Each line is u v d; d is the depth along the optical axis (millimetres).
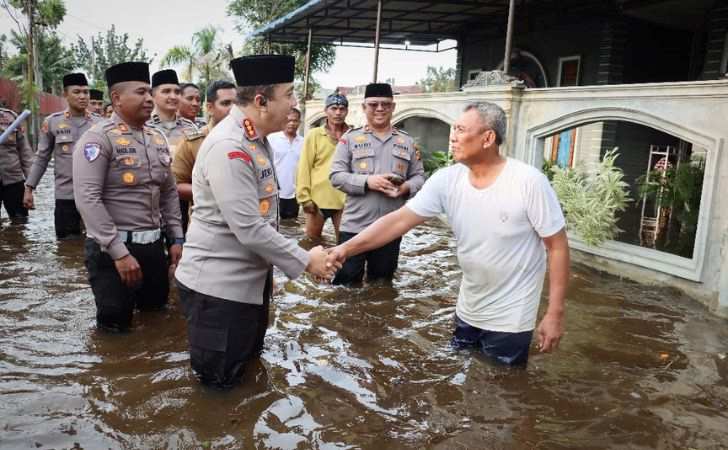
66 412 2615
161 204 4125
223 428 2543
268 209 2896
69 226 6301
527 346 3180
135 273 3527
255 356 3316
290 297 4457
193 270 2820
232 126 2795
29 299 4137
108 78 3666
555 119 6113
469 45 14727
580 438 2574
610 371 3305
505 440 2537
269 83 2777
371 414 2727
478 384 3049
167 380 2973
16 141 7297
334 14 12898
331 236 6902
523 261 3072
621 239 6625
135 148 3707
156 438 2441
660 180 6738
